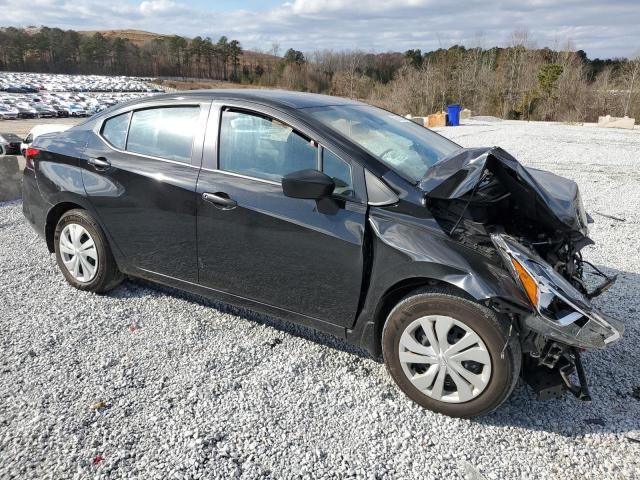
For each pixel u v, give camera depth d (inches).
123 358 127.4
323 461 95.0
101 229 153.5
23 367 122.9
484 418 107.2
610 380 120.4
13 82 5000.0
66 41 6628.9
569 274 115.0
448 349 103.7
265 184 123.1
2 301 157.5
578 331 93.5
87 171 151.6
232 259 129.3
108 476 89.9
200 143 133.7
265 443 99.1
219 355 129.5
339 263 113.7
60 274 179.3
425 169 124.1
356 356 130.6
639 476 91.4
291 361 127.4
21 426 102.1
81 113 2898.6
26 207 170.1
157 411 107.7
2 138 628.1
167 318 148.4
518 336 100.0
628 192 334.0
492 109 2011.6
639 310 155.3
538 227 111.7
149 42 7076.8
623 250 212.7
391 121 149.1
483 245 102.8
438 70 2166.6
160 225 139.2
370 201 111.2
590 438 101.3
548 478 91.4
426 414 108.3
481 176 99.7
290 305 124.6
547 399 103.8
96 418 105.0
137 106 148.4
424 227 105.7
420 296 105.0
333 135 118.6
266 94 136.4
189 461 93.8
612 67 2162.9
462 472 92.8
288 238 118.9
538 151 550.9
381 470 93.1
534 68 2048.5
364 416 107.5
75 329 141.2
